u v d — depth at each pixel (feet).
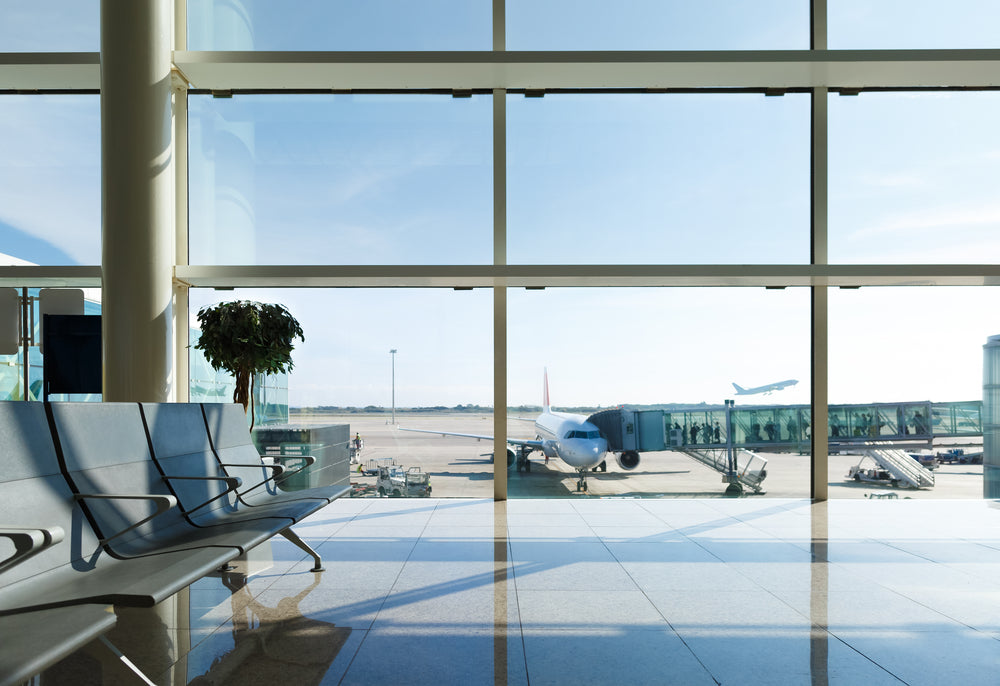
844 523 14.61
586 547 12.30
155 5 15.02
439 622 8.28
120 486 7.64
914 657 7.25
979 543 12.66
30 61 16.16
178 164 17.76
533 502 17.43
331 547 12.28
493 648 7.45
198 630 7.97
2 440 6.04
